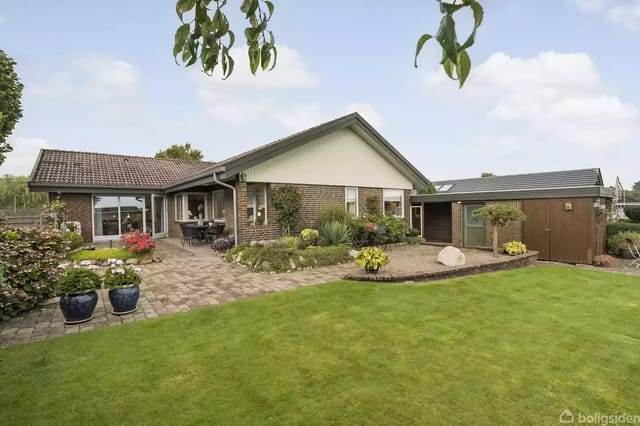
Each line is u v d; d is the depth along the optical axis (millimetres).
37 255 5742
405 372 3186
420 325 4418
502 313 4945
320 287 6332
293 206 10820
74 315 4566
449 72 1209
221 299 5660
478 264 8203
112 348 3777
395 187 14898
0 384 3033
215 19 1649
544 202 10867
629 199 21578
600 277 7750
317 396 2809
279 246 9211
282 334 4133
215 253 10570
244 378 3107
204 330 4297
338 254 8969
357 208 13375
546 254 10820
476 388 2906
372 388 2916
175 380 3086
